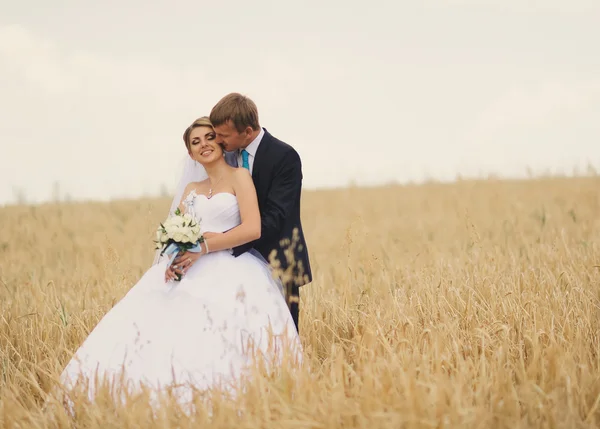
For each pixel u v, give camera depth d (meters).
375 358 4.96
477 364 4.86
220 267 5.32
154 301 5.28
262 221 5.46
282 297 5.48
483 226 13.89
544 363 4.90
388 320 6.21
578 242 10.45
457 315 6.32
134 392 4.73
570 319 6.08
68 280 9.55
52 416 4.57
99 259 10.32
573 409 4.23
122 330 5.19
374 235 13.30
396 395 4.21
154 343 5.07
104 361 5.05
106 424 4.31
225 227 5.45
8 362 5.70
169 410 4.34
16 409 4.52
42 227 16.30
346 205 21.97
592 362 5.05
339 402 4.13
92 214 19.94
